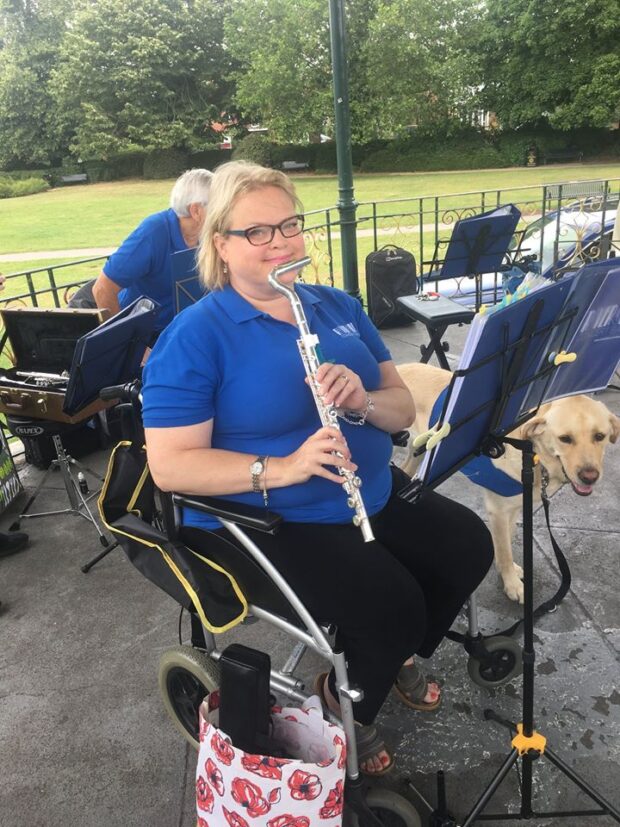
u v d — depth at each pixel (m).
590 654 2.25
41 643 2.50
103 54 34.91
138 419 1.83
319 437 1.42
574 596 2.53
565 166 29.53
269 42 32.06
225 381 1.54
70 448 4.00
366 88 31.77
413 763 1.90
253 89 33.75
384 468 1.78
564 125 29.00
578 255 5.91
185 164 37.62
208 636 1.85
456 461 1.53
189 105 36.66
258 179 1.53
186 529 1.72
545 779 1.81
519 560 2.77
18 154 38.88
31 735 2.09
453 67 29.91
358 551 1.59
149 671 2.33
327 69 31.78
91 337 2.59
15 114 37.75
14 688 2.29
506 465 2.29
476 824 1.70
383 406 1.75
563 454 2.14
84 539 3.18
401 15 29.70
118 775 1.93
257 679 1.34
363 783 1.60
